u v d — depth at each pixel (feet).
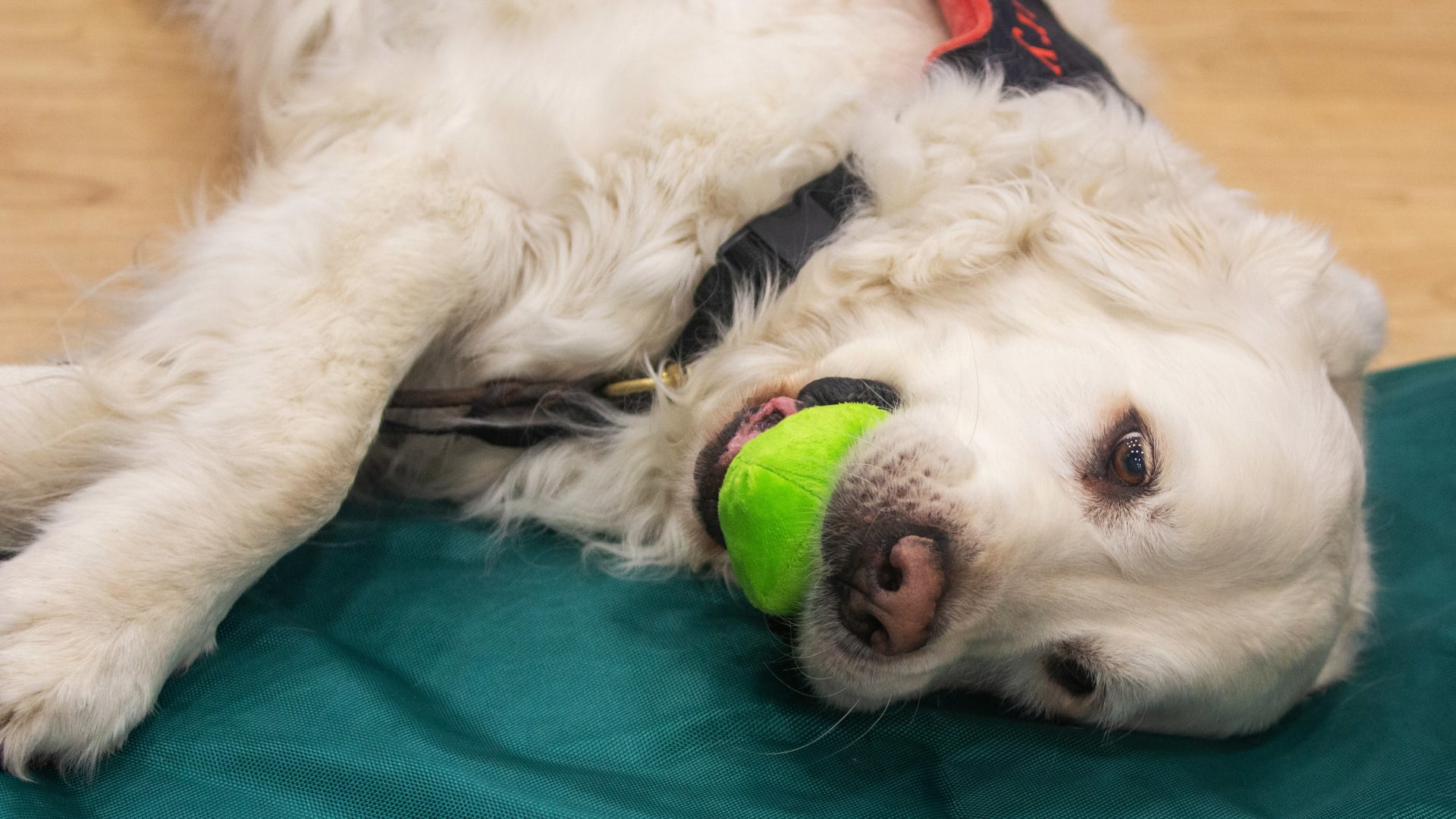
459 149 2.43
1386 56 4.06
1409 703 2.50
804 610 2.28
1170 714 2.42
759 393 2.40
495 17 2.56
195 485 2.20
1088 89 2.59
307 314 2.30
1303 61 3.97
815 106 2.48
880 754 2.32
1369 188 3.73
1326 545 2.39
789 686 2.36
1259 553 2.32
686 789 2.20
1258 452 2.31
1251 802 2.33
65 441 2.27
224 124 2.84
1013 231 2.42
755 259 2.45
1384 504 2.91
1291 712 2.55
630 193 2.46
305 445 2.25
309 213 2.35
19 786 2.06
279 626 2.28
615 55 2.48
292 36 2.67
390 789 2.10
